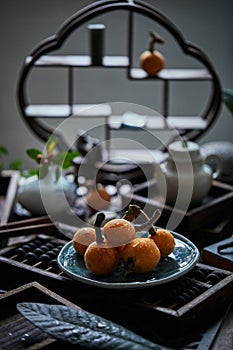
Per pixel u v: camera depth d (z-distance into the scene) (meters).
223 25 2.15
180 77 1.71
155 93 2.20
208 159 1.48
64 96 2.19
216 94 1.71
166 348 0.98
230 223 1.44
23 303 0.96
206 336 1.00
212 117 1.73
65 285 1.09
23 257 1.20
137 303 1.02
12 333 0.99
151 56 1.69
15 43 2.13
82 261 1.12
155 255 1.06
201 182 1.42
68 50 2.13
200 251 1.34
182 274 1.06
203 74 1.75
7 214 1.44
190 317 1.00
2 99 2.19
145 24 2.13
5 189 1.68
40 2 2.09
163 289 1.07
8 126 2.22
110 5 1.60
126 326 1.03
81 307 1.08
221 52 2.18
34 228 1.31
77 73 2.16
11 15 2.10
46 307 0.96
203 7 2.13
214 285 1.07
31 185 1.45
